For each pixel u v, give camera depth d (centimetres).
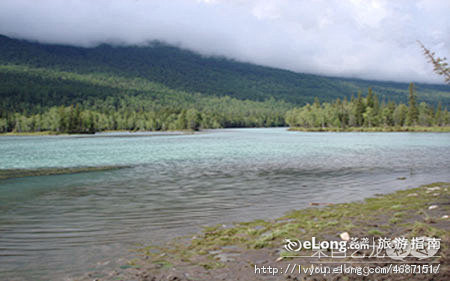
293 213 1631
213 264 983
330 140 9600
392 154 5072
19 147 8006
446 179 2681
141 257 1062
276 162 4106
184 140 10550
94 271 953
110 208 1806
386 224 1339
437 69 1041
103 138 13475
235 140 10050
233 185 2519
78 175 3198
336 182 2611
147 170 3506
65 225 1473
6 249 1159
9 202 1994
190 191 2294
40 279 909
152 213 1683
